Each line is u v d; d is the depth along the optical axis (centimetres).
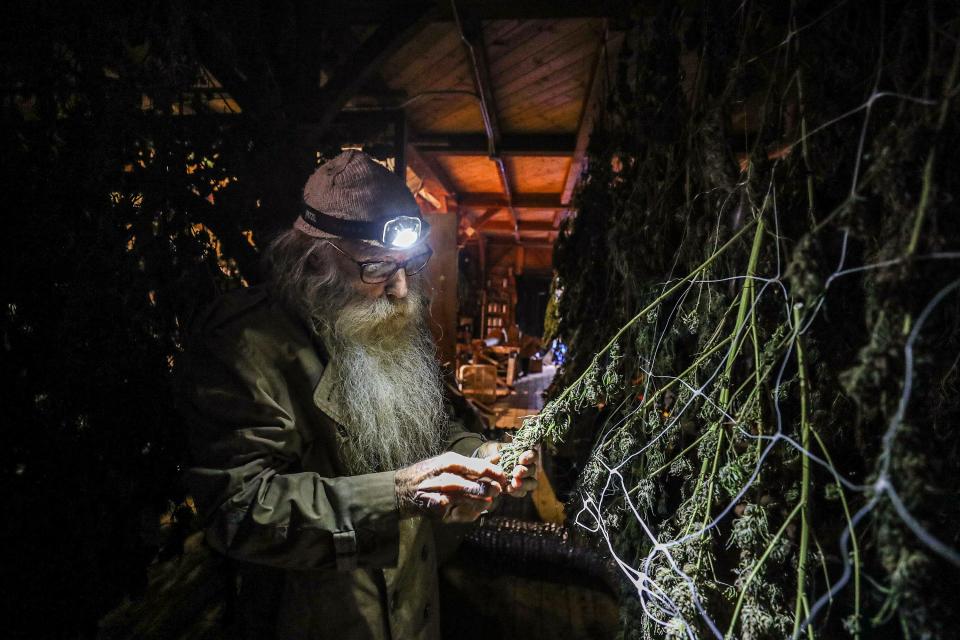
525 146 430
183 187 151
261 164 193
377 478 108
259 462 110
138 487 140
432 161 514
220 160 172
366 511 105
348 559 106
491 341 890
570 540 219
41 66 116
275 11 224
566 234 239
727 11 108
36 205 115
